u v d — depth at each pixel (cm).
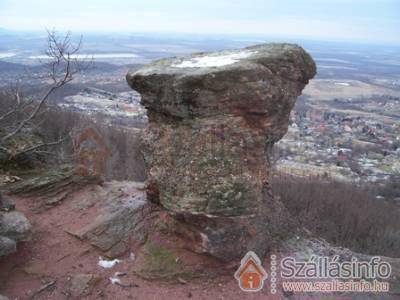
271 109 608
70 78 906
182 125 620
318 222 1788
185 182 596
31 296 545
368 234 1792
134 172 1817
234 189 581
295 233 717
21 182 827
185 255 615
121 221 697
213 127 588
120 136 2120
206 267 599
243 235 604
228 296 570
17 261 606
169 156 627
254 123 610
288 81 643
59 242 661
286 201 1872
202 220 586
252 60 609
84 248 647
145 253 630
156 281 584
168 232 652
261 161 625
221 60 640
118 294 559
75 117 2019
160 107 634
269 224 673
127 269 608
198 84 580
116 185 856
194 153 595
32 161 954
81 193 809
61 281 577
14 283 567
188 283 584
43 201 775
